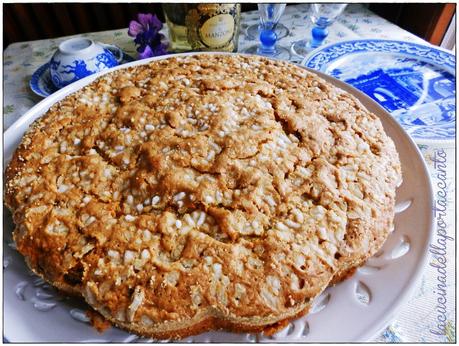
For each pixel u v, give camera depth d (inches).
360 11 21.6
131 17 26.7
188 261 7.8
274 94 11.0
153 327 7.5
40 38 26.4
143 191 8.6
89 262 7.8
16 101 15.4
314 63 16.4
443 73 16.3
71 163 9.2
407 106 14.6
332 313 8.3
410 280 8.6
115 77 11.8
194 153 9.1
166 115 9.9
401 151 11.2
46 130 10.1
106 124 10.1
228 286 7.5
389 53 17.2
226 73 11.7
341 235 8.3
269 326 8.0
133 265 7.7
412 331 8.5
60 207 8.6
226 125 9.6
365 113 11.1
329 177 9.1
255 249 8.0
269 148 9.3
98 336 7.9
